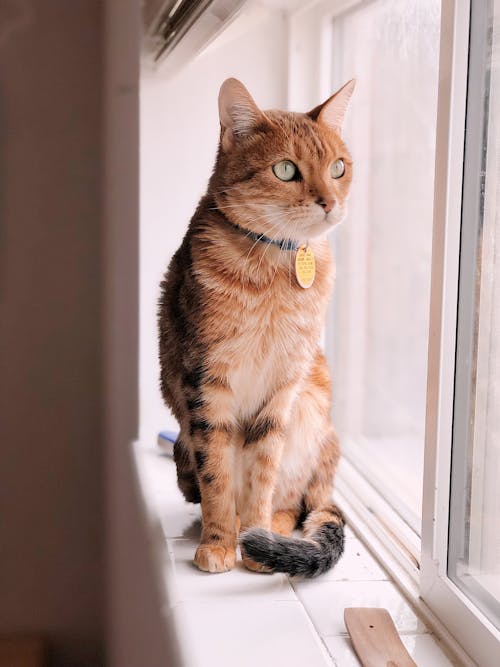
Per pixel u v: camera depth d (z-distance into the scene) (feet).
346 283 5.46
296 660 2.88
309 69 5.10
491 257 2.92
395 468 4.91
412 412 4.76
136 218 4.96
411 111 4.62
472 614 2.85
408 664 2.83
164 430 5.13
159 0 4.29
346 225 5.39
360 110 5.15
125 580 4.78
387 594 3.42
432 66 4.29
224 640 2.98
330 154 3.44
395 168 4.91
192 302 3.55
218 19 3.79
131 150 4.85
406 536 3.82
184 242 3.80
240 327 3.54
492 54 2.86
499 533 2.90
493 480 2.95
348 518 4.21
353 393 5.46
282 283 3.55
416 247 4.70
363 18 5.04
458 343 3.10
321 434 4.05
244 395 3.74
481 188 2.96
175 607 3.11
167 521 4.05
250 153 3.43
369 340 5.30
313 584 3.49
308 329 3.69
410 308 4.79
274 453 3.78
